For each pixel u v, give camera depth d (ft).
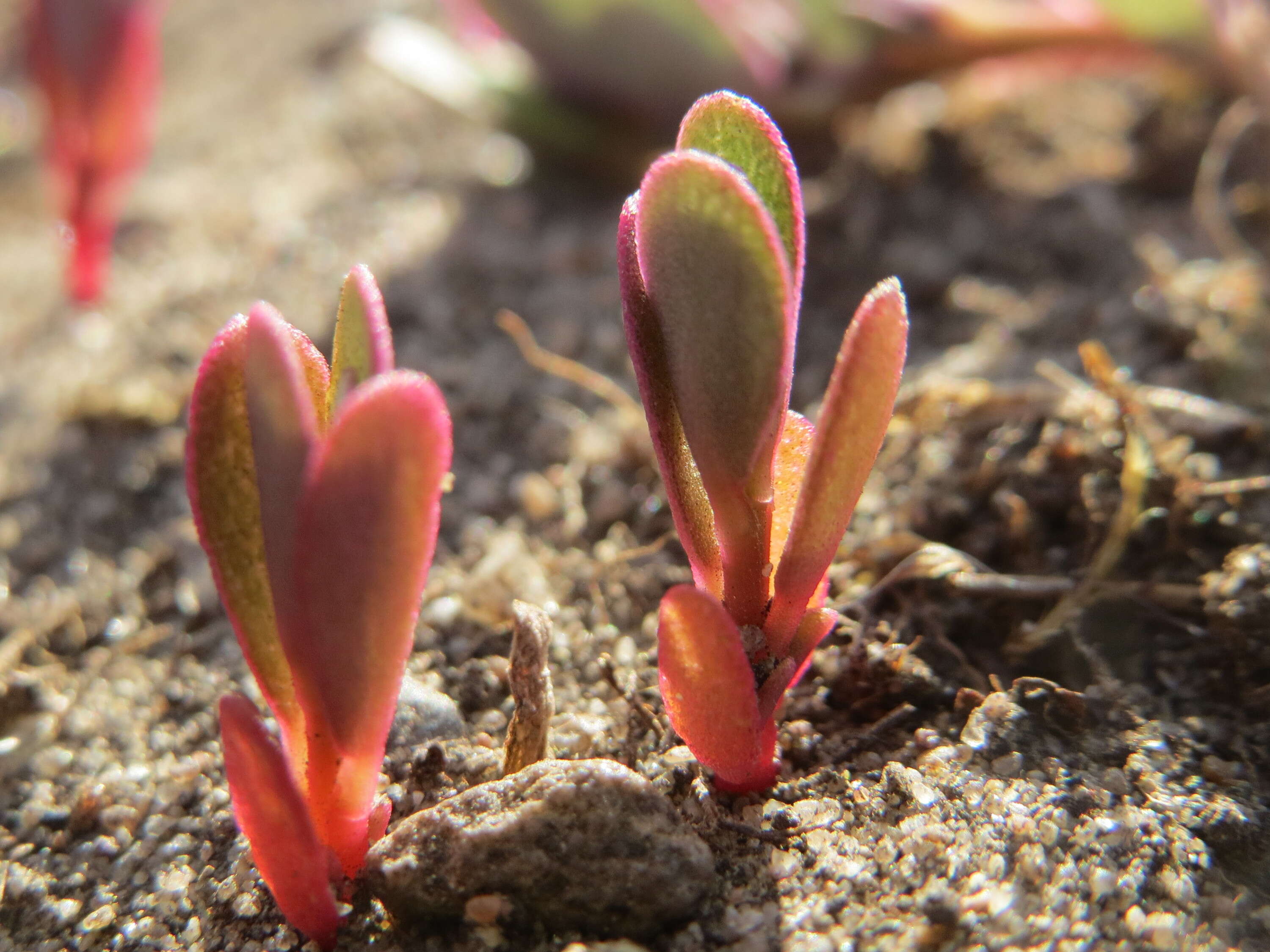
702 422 0.22
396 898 0.23
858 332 0.21
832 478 0.22
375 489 0.20
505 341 0.41
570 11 0.43
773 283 0.21
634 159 0.48
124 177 0.43
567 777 0.23
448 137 0.56
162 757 0.29
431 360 0.40
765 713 0.23
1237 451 0.31
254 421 0.21
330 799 0.23
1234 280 0.37
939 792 0.25
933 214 0.45
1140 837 0.24
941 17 0.42
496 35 0.47
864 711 0.27
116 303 0.46
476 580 0.31
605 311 0.42
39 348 0.44
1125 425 0.29
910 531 0.31
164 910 0.25
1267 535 0.29
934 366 0.37
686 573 0.31
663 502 0.33
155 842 0.27
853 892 0.23
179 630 0.32
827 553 0.23
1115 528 0.29
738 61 0.43
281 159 0.56
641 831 0.23
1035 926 0.22
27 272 0.51
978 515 0.31
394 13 0.68
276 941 0.24
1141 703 0.27
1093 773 0.25
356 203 0.51
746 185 0.20
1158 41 0.41
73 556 0.35
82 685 0.31
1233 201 0.43
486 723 0.27
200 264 0.48
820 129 0.46
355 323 0.21
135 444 0.39
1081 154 0.48
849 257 0.43
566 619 0.30
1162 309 0.36
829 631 0.24
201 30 0.71
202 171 0.56
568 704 0.28
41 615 0.33
